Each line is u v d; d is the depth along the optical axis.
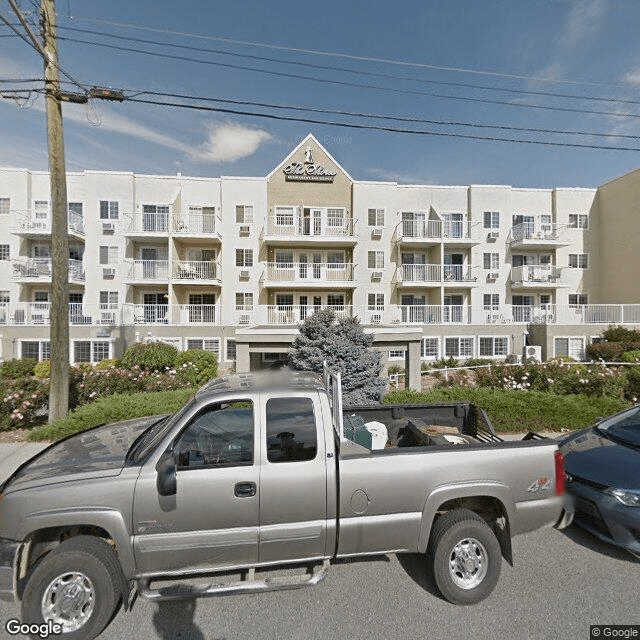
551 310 21.05
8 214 19.95
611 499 3.28
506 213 22.77
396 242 21.45
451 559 2.68
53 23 5.93
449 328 20.48
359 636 2.33
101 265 20.00
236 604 2.62
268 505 2.53
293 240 19.84
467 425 4.41
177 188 20.75
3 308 18.50
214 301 20.98
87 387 7.75
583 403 6.69
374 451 2.77
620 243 22.23
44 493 2.39
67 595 2.33
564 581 2.87
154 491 2.44
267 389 2.78
